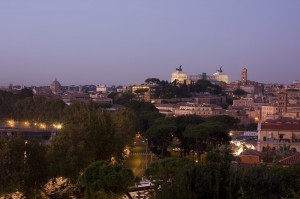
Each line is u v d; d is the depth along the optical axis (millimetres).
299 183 60438
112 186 90438
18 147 100000
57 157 108500
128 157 175250
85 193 94000
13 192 98375
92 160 122625
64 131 125562
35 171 101500
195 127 174250
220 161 54781
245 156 125000
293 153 127062
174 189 50906
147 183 111250
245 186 49188
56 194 109062
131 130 178625
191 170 51375
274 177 50344
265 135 162000
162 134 179250
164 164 90750
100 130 133500
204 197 50000
